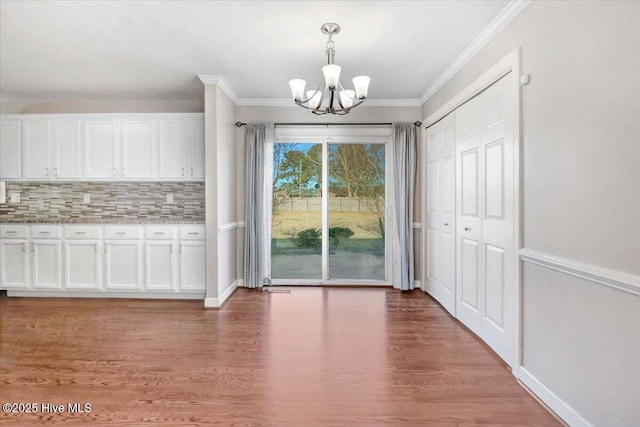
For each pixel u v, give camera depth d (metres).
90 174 3.94
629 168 1.36
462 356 2.43
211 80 3.46
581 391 1.61
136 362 2.33
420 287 4.32
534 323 1.97
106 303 3.70
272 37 2.62
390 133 4.34
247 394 1.95
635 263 1.34
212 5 2.19
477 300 2.78
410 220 4.20
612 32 1.44
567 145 1.70
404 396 1.93
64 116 3.91
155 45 2.76
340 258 4.48
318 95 2.67
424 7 2.20
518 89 2.10
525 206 2.06
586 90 1.58
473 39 2.63
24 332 2.87
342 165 4.47
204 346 2.59
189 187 4.23
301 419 1.73
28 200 4.25
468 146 2.92
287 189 4.48
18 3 2.16
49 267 3.85
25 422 1.70
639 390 1.33
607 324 1.46
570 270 1.65
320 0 2.13
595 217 1.53
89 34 2.58
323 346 2.59
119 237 3.82
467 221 2.96
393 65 3.15
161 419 1.72
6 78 3.49
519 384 2.06
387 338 2.74
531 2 1.99
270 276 4.42
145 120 3.92
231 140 4.11
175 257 3.81
